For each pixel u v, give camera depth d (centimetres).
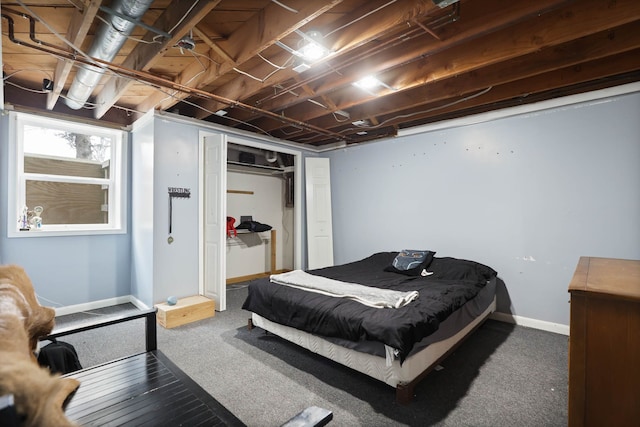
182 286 365
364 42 207
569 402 106
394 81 293
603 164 287
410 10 182
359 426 170
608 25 189
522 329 316
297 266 505
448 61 257
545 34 211
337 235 504
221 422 114
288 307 251
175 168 362
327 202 504
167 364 154
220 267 369
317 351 234
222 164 371
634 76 268
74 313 354
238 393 201
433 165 396
